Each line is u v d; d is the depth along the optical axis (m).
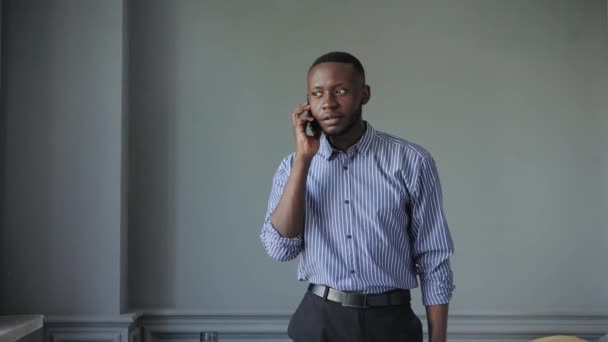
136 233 2.77
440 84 2.81
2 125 2.59
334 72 1.41
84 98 2.61
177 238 2.78
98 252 2.59
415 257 1.57
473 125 2.81
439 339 1.51
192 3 2.82
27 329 2.26
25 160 2.59
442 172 2.80
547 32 2.83
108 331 2.56
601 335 2.75
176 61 2.80
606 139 2.80
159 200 2.78
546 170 2.80
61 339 2.55
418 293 2.76
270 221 1.57
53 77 2.61
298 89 2.81
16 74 2.60
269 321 2.74
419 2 2.83
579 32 2.83
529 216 2.79
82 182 2.60
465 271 2.78
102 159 2.60
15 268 2.57
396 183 1.50
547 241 2.79
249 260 2.78
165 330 2.72
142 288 2.76
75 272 2.58
